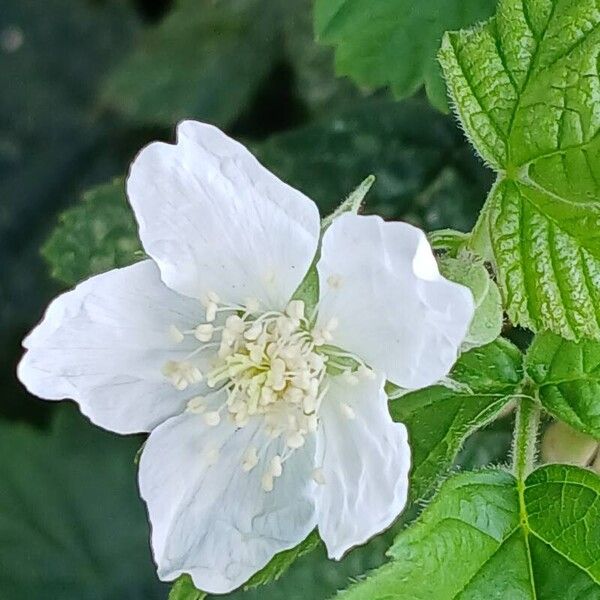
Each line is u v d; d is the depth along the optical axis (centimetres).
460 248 10
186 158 9
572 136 10
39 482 17
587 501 10
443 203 13
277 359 9
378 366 9
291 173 14
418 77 12
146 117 16
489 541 9
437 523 9
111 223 13
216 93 16
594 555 9
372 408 9
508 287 10
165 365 9
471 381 10
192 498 10
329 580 13
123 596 17
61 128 18
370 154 14
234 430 10
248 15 16
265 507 9
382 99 14
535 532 10
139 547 17
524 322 10
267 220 9
